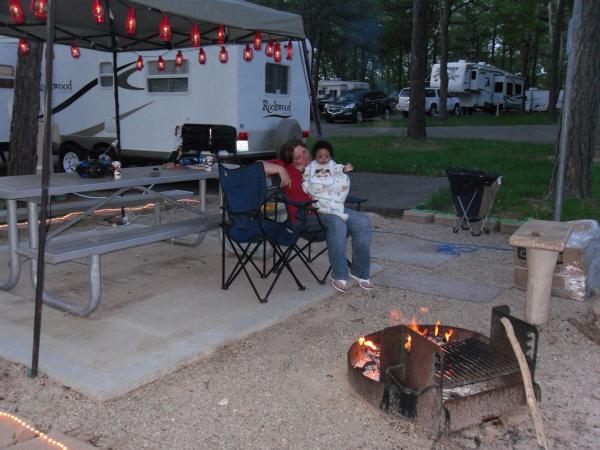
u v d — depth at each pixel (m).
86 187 4.74
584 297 4.82
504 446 2.90
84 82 11.16
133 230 4.96
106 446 2.85
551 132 22.84
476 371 3.18
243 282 5.18
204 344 3.86
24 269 5.52
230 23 5.02
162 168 6.02
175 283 5.15
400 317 4.51
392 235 7.16
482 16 35.94
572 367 3.72
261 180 4.76
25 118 8.39
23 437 2.91
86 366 3.55
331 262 4.98
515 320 3.26
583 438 2.99
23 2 5.30
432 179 11.34
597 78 7.58
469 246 6.63
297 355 3.84
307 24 33.78
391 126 25.27
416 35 16.61
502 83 35.91
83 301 4.69
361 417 3.13
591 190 7.93
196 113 9.95
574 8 5.64
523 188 8.91
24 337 3.97
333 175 4.92
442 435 2.94
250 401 3.28
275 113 10.37
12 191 4.30
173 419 3.09
